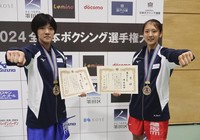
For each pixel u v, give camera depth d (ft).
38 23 4.63
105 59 6.89
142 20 6.83
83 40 6.72
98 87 5.77
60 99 5.22
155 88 5.34
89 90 5.41
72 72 5.37
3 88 6.65
